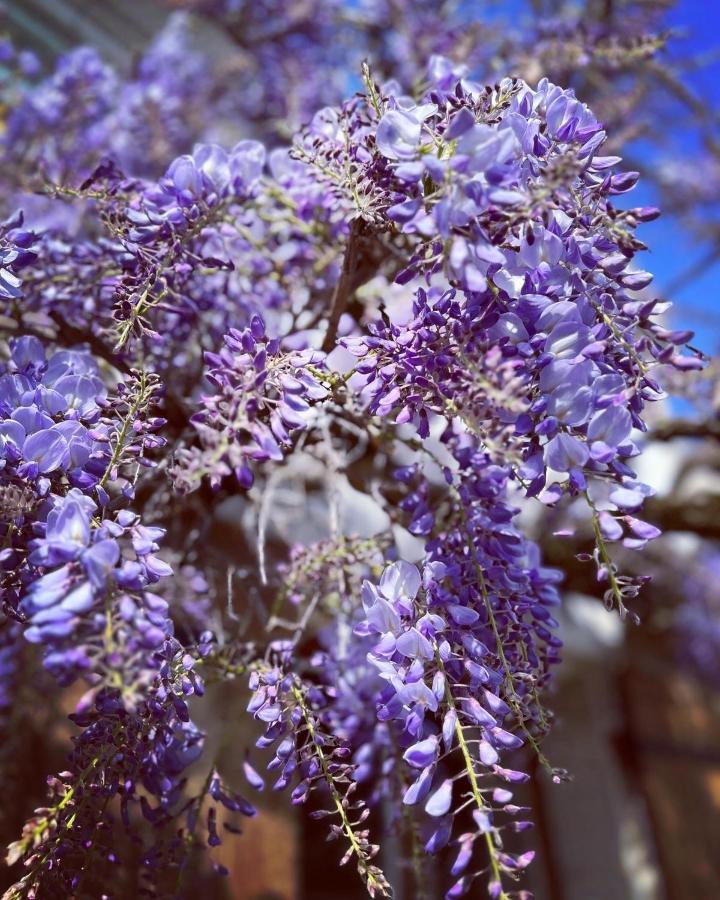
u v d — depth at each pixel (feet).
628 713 6.65
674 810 6.49
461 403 1.31
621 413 1.29
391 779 1.88
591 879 5.81
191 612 2.19
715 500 3.67
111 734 1.36
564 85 3.19
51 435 1.33
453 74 1.59
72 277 1.89
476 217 1.25
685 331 1.30
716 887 6.29
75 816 1.33
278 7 4.80
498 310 1.33
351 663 1.92
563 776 1.34
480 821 1.19
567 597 5.97
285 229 2.17
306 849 3.91
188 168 1.64
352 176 1.54
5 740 2.50
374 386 1.42
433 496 1.81
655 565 6.17
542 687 1.48
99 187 1.82
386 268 2.13
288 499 2.96
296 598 2.02
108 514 1.40
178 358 2.00
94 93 3.29
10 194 2.86
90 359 1.56
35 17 5.05
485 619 1.43
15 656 2.28
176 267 1.64
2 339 1.94
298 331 2.14
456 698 1.31
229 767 3.44
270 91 4.62
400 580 1.45
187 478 1.23
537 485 1.30
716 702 7.43
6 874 2.49
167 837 1.80
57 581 1.15
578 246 1.36
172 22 4.99
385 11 4.18
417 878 1.77
